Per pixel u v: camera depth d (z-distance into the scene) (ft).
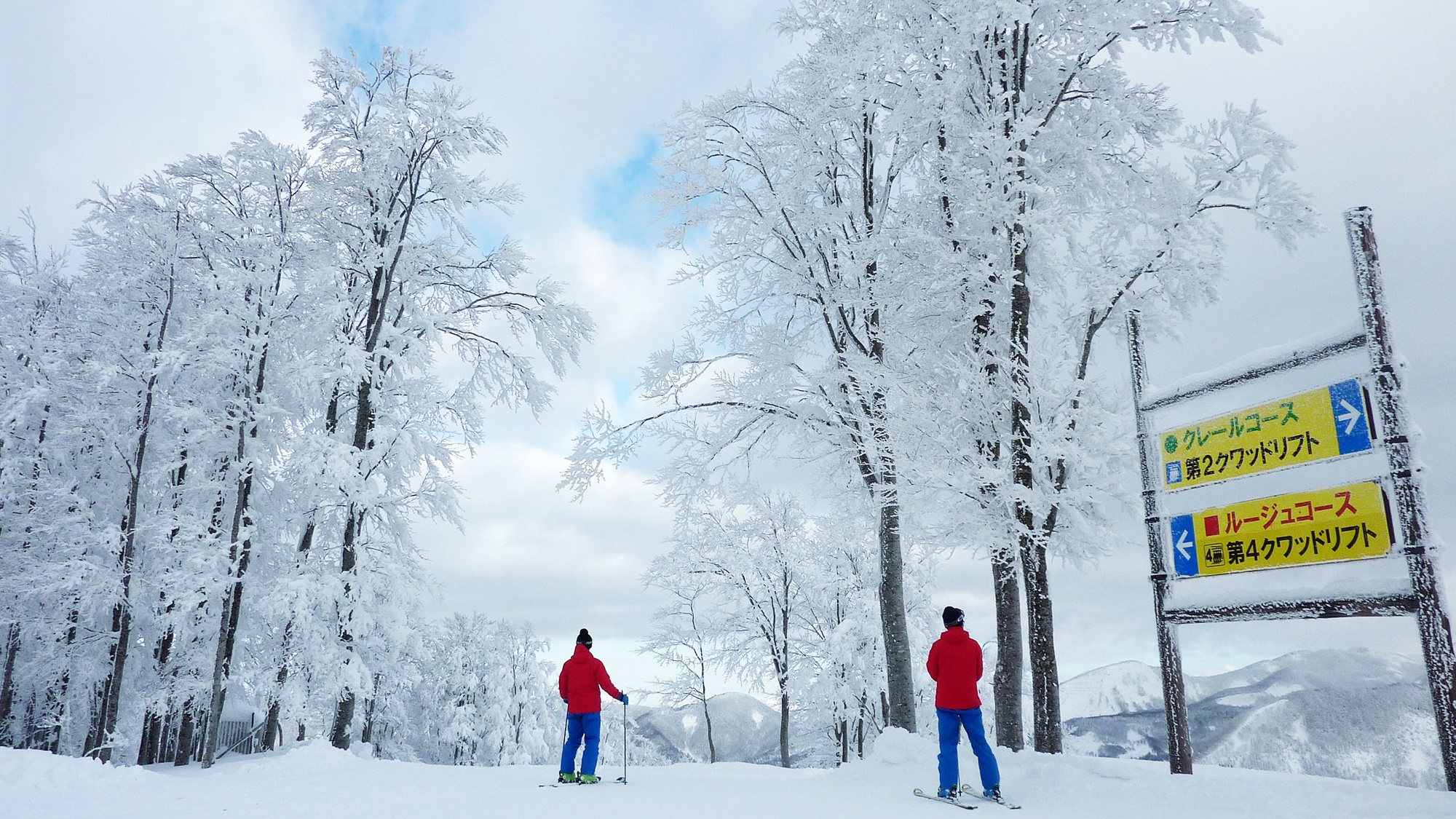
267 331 53.31
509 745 119.75
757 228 42.34
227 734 78.33
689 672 85.76
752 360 46.37
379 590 53.01
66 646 54.90
